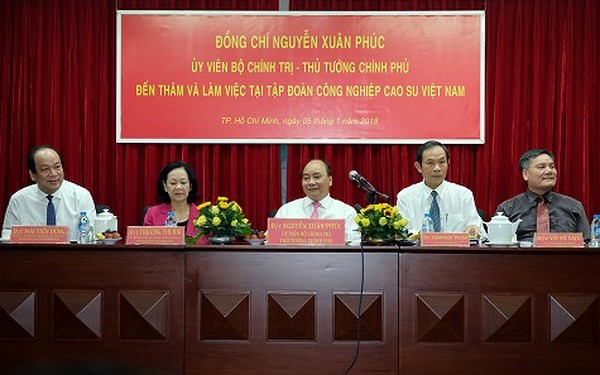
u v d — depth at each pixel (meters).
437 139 4.68
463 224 3.74
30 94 4.78
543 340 2.52
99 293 2.57
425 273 2.55
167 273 2.57
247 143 4.72
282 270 2.57
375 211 2.70
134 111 4.71
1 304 2.57
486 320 2.52
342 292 2.56
